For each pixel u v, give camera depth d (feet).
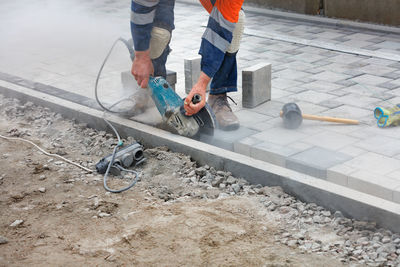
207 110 20.90
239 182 19.10
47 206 18.22
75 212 17.79
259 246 15.47
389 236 15.60
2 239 16.21
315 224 16.48
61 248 15.84
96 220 17.26
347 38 34.63
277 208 17.39
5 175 20.40
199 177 19.84
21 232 16.76
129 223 16.96
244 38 35.76
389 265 14.33
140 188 19.29
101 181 19.83
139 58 21.98
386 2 35.94
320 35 35.58
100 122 23.90
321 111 23.54
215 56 20.21
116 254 15.39
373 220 16.05
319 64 29.84
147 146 22.31
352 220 16.49
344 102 24.41
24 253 15.66
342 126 22.08
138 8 20.86
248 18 41.22
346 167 18.62
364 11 37.22
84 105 25.77
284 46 33.53
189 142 20.95
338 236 15.80
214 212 17.26
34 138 23.72
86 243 16.02
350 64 29.58
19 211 17.97
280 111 23.11
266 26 38.58
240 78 28.30
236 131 22.16
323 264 14.48
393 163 18.80
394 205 15.81
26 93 27.07
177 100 21.57
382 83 26.48
